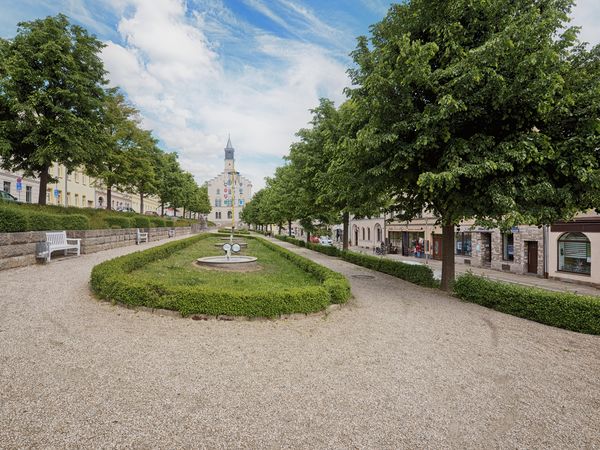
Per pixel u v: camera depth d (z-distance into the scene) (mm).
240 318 5898
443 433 2904
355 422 2994
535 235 19219
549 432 2996
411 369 4223
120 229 18594
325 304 6617
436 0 7496
